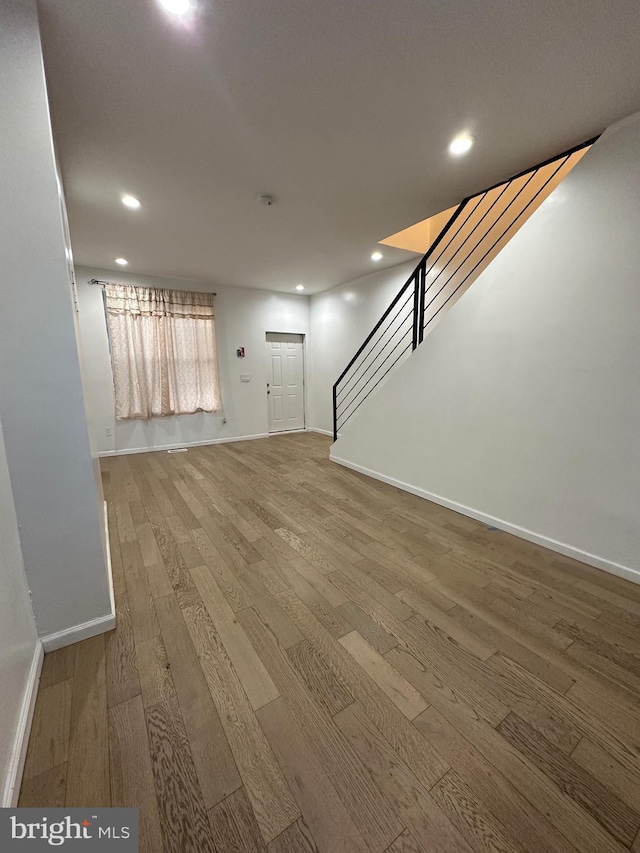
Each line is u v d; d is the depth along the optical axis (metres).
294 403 6.79
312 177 2.42
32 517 1.43
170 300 5.09
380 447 3.79
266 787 1.03
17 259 1.31
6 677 1.06
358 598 1.87
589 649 1.53
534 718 1.23
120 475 4.04
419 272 3.29
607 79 1.61
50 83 1.56
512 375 2.46
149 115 1.79
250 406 6.12
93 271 4.59
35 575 1.46
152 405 5.12
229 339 5.77
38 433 1.41
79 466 1.50
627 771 1.06
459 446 2.91
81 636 1.58
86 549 1.56
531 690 1.33
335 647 1.55
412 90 1.67
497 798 0.99
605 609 1.77
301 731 1.19
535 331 2.30
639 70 1.56
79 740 1.16
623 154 1.85
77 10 1.24
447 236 4.05
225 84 1.60
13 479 1.38
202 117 1.82
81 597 1.57
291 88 1.64
